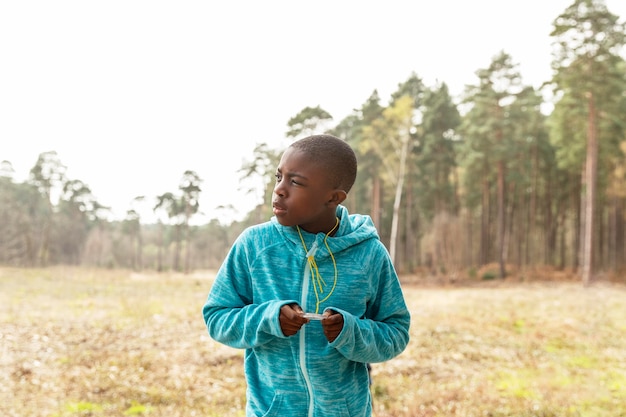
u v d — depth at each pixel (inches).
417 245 1642.5
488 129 1165.1
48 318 472.1
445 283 1132.5
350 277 64.4
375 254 67.4
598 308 613.3
